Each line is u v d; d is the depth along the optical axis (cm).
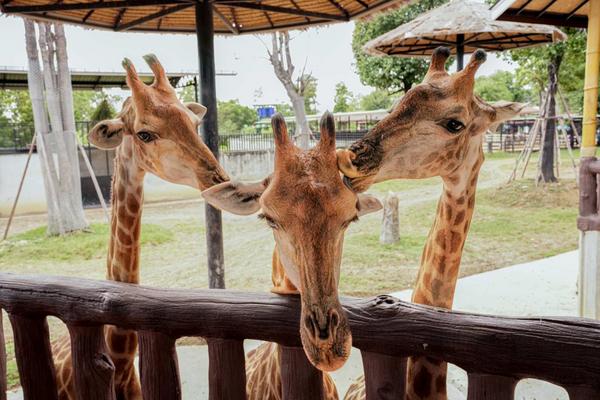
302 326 134
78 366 184
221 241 476
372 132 182
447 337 138
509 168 1669
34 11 404
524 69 1455
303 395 158
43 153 956
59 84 970
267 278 706
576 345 126
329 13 489
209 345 164
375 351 148
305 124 1170
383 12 462
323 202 134
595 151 462
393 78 1415
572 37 1068
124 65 224
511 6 473
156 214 1213
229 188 168
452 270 206
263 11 489
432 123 183
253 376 240
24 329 190
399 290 618
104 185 1440
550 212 1077
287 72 1153
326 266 133
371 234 936
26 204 1280
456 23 704
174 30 535
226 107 3020
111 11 472
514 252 794
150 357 170
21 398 363
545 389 341
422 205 1167
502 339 132
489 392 138
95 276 722
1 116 1992
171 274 733
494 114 194
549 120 1261
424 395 195
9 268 766
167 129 226
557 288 554
